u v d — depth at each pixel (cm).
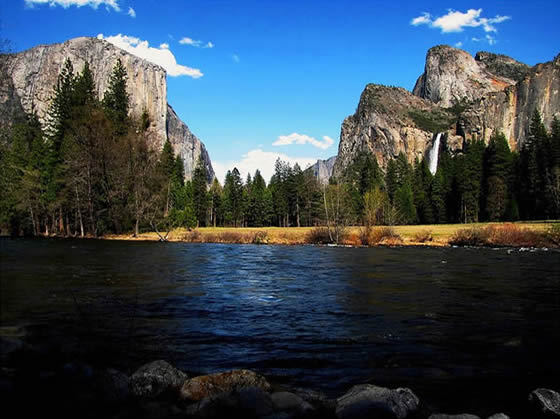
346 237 4681
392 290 1539
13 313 986
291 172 10300
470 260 2722
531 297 1400
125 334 878
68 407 529
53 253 2658
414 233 4988
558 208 6562
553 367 750
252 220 10794
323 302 1309
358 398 571
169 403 570
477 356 807
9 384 573
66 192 5347
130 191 5431
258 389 594
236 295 1410
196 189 9688
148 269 2017
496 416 541
